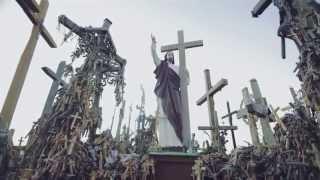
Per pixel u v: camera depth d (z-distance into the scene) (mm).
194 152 12078
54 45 12523
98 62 11102
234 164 10719
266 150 11023
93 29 11656
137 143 18828
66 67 10828
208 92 15695
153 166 10570
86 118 9773
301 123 9016
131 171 10023
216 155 11242
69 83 10336
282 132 10109
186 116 13578
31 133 9656
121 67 11953
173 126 13508
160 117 14117
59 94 10367
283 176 9805
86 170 9406
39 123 9820
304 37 9062
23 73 10125
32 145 9336
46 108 12945
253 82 16641
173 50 15672
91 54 11227
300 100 9336
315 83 8492
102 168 9781
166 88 14438
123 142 14492
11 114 9328
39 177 8531
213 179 10773
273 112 12961
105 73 11539
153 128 20234
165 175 10867
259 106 15828
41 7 11500
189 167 11141
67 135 9305
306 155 9023
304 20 9305
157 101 14695
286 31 10062
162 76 14836
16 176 8531
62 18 11375
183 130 13273
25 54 10484
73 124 9406
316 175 8859
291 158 9430
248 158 10789
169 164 11125
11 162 8383
